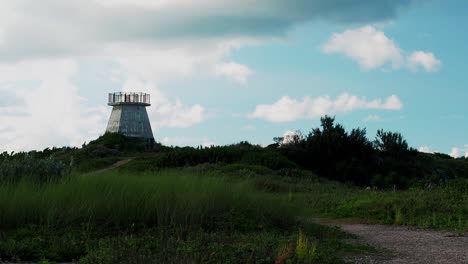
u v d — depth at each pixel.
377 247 12.24
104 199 12.77
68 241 10.64
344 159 43.91
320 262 9.34
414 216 17.98
